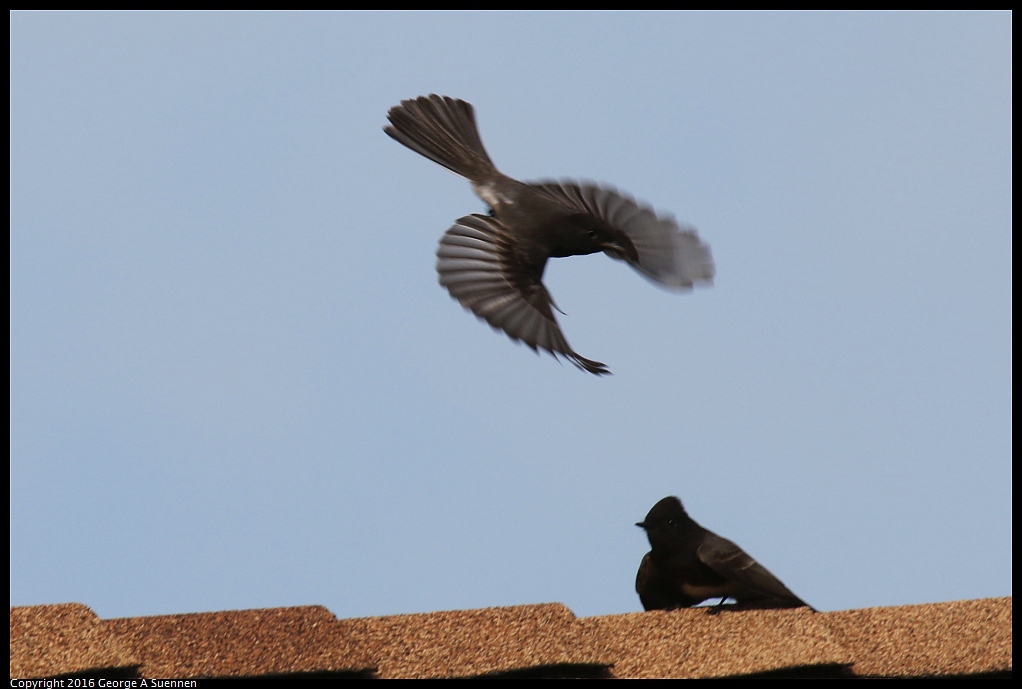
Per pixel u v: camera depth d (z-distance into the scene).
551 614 10.52
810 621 10.52
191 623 9.84
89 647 9.41
